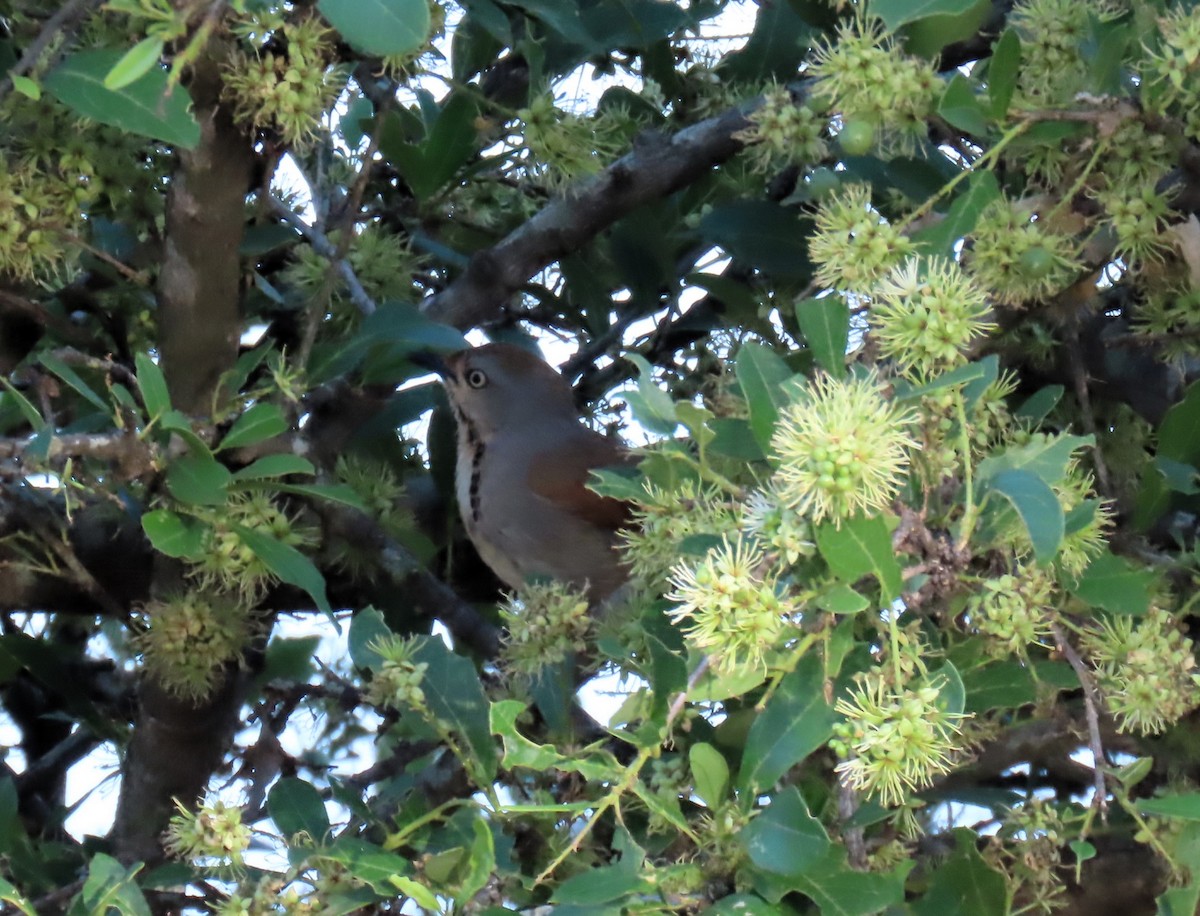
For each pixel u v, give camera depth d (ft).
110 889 17.56
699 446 18.52
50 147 22.53
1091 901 23.90
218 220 22.91
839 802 18.15
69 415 30.71
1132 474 26.84
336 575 31.50
